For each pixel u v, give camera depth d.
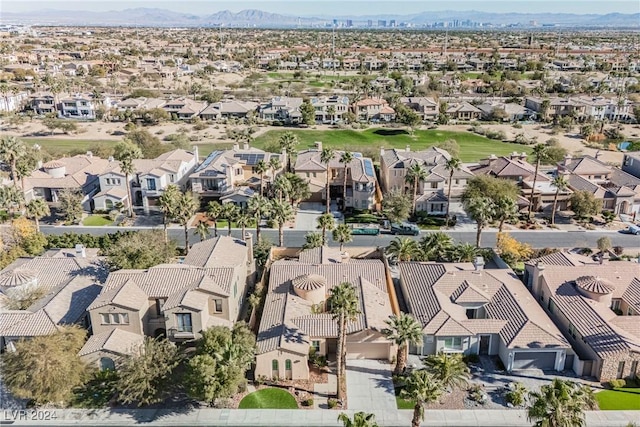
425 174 88.12
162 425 44.22
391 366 51.91
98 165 107.69
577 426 36.00
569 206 95.38
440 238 70.25
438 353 51.56
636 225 89.44
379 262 64.31
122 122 172.25
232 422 44.47
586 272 60.94
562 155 123.56
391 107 188.62
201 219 92.12
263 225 89.56
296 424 44.25
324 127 170.50
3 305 55.19
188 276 54.91
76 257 63.88
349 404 46.50
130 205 92.19
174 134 151.75
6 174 100.25
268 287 60.66
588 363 49.75
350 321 52.25
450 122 175.88
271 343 49.66
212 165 98.12
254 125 168.50
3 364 45.72
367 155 126.62
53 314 52.19
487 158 120.75
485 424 44.22
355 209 96.44
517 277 62.50
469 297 57.16
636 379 48.72
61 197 91.12
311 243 71.31
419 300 57.66
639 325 52.59
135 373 44.72
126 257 61.94
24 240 73.88
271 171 101.75
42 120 170.38
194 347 50.88
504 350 51.19
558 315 56.41
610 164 116.44
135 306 50.78
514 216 78.94
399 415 45.28
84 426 44.16
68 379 44.69
